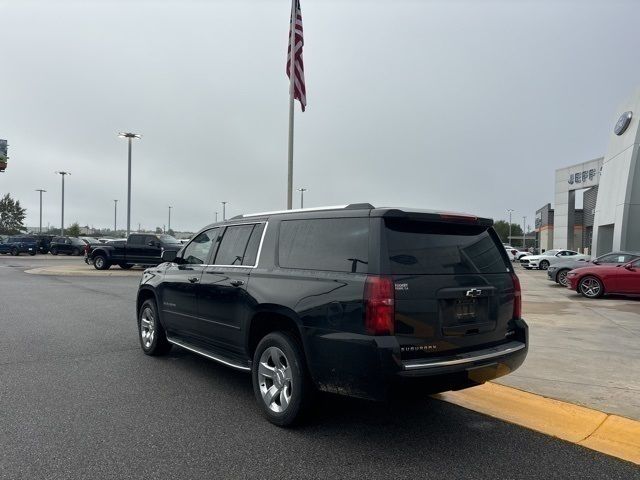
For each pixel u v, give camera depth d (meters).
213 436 4.20
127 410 4.79
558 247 48.28
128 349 7.39
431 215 4.08
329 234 4.28
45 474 3.46
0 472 3.49
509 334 4.57
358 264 3.90
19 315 10.53
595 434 4.25
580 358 6.61
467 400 5.09
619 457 3.86
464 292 4.09
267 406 4.53
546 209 66.06
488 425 4.51
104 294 14.59
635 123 27.53
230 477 3.48
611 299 14.04
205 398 5.19
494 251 4.63
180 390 5.45
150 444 4.01
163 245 24.80
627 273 13.81
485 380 4.11
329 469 3.62
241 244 5.33
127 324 9.46
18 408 4.80
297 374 4.24
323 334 3.98
